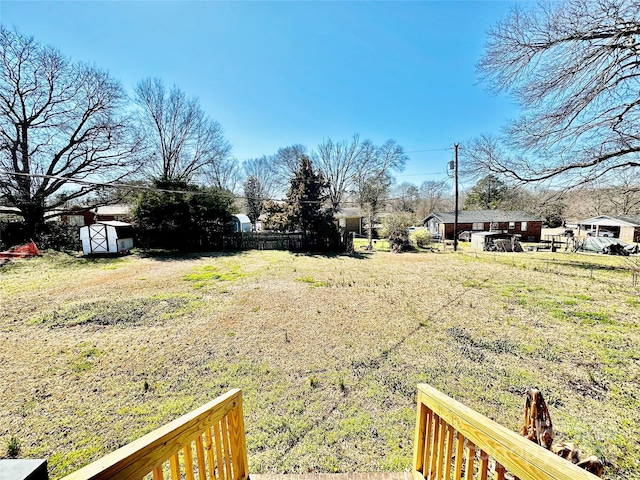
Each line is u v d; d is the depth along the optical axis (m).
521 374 3.69
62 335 4.89
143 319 5.64
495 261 12.66
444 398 1.64
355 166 29.06
